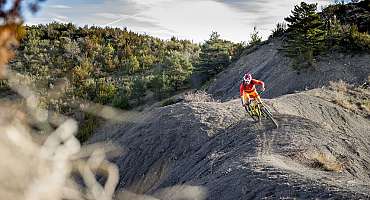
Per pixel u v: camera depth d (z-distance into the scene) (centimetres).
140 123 2450
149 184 2033
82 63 6788
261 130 1925
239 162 1538
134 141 2309
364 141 2000
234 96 4338
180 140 2167
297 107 2589
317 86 3631
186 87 5281
